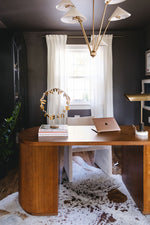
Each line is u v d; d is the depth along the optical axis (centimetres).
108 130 260
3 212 229
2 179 319
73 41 461
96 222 210
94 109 463
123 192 270
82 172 336
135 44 466
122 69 470
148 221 209
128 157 268
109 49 455
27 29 438
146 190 217
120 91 473
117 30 458
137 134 238
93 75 459
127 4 317
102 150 338
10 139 358
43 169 218
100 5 317
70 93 484
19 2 305
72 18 234
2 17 366
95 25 418
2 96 355
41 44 459
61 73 454
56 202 221
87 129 278
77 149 303
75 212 227
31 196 222
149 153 213
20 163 231
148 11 348
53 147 217
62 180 306
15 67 389
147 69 441
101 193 268
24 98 442
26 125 451
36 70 463
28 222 211
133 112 478
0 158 310
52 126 246
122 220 212
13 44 359
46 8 327
